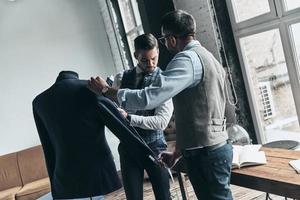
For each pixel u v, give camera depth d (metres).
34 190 4.41
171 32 1.44
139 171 2.00
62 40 5.32
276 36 2.66
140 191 2.01
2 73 5.05
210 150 1.40
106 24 5.47
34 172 4.90
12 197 4.37
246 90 3.06
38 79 5.21
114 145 5.00
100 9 5.52
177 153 1.70
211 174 1.42
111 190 1.68
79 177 1.67
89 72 5.44
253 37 2.88
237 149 1.98
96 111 1.63
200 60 1.35
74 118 1.63
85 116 1.62
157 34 3.50
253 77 3.01
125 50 5.23
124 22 5.20
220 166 1.42
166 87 1.29
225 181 1.45
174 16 1.43
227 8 3.01
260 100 3.03
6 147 5.07
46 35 5.25
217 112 1.40
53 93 1.67
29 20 5.18
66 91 1.65
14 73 5.10
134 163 1.98
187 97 1.38
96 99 1.62
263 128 3.08
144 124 1.83
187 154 1.45
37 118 1.79
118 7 5.18
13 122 5.10
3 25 5.05
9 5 5.09
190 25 1.42
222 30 3.01
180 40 1.44
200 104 1.37
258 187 1.64
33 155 4.96
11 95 5.09
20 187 4.74
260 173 1.66
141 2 3.55
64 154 1.68
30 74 5.18
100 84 1.50
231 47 3.03
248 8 2.82
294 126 2.75
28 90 5.17
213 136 1.39
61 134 1.67
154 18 3.51
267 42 2.75
